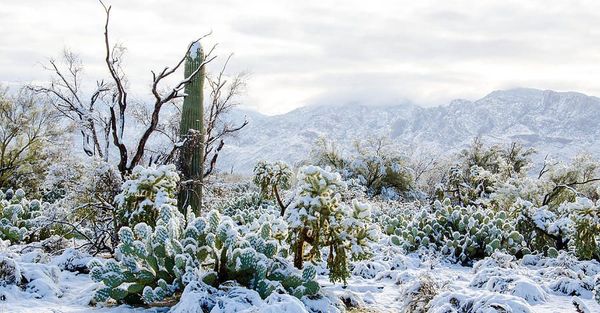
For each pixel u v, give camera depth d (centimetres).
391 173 3041
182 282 632
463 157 3669
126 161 1130
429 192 3716
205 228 681
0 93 2262
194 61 1279
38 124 2270
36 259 805
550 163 2572
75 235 1020
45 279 705
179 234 680
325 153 3172
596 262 1052
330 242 713
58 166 1033
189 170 1258
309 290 664
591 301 757
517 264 1094
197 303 575
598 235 1108
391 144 3156
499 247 1159
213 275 632
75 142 2308
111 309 623
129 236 646
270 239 711
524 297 743
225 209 1672
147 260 637
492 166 3550
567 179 2505
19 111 2256
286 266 683
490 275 843
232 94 1683
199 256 652
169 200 868
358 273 956
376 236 716
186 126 1268
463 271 1060
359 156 3064
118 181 1013
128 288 628
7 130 2244
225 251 659
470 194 2570
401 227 1397
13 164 2308
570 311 682
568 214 1278
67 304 655
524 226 1266
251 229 754
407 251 1215
